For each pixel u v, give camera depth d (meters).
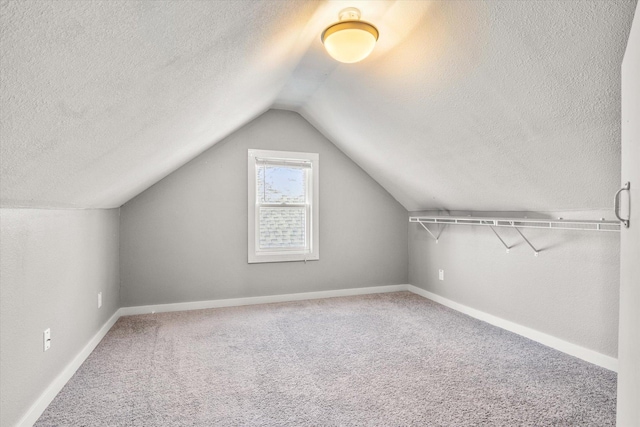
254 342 2.62
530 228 2.67
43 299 1.75
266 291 3.75
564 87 1.53
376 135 3.02
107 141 1.38
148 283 3.37
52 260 1.86
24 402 1.56
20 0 0.55
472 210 3.26
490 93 1.81
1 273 1.40
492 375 2.08
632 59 1.04
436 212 3.78
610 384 1.96
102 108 1.08
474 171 2.58
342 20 1.72
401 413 1.71
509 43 1.50
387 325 2.99
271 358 2.34
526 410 1.72
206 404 1.79
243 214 3.65
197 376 2.09
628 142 1.11
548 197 2.35
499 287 2.95
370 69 2.24
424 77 2.00
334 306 3.58
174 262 3.44
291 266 3.84
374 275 4.16
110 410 1.74
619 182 1.87
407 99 2.28
